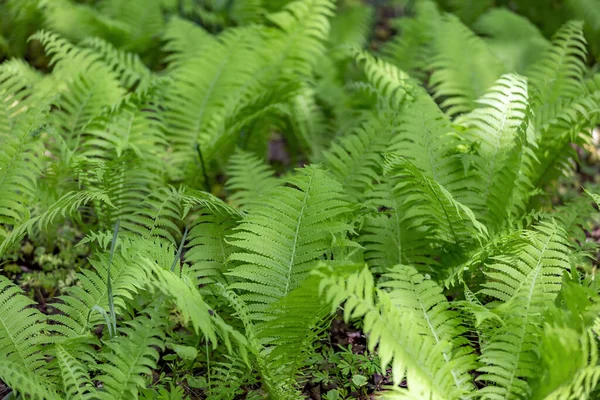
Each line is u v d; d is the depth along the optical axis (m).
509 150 4.04
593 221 4.82
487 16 6.61
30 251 4.30
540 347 2.79
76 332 3.12
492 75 5.24
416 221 3.87
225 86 5.06
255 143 5.20
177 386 3.22
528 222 3.89
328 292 2.50
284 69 5.30
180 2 6.90
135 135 4.40
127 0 6.53
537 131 4.48
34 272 4.07
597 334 2.90
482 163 4.02
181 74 4.99
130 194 4.12
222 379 3.23
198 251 3.61
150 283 2.85
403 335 2.73
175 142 5.25
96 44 5.14
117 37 6.15
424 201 3.82
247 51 5.15
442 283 3.72
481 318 2.81
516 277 3.30
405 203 3.97
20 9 5.99
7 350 3.02
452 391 2.83
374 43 7.55
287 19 5.13
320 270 2.62
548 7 7.30
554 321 2.79
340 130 5.56
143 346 2.99
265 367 3.00
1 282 3.20
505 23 6.48
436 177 3.92
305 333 2.99
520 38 6.37
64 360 2.79
